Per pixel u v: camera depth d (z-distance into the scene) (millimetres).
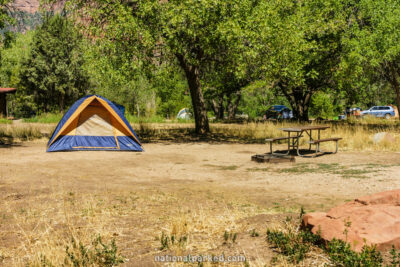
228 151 13406
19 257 3844
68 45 45094
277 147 14141
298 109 29266
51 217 5297
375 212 3588
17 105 52344
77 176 8648
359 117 36688
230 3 15180
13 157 11539
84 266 3531
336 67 23141
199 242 4125
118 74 15578
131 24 14578
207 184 7848
